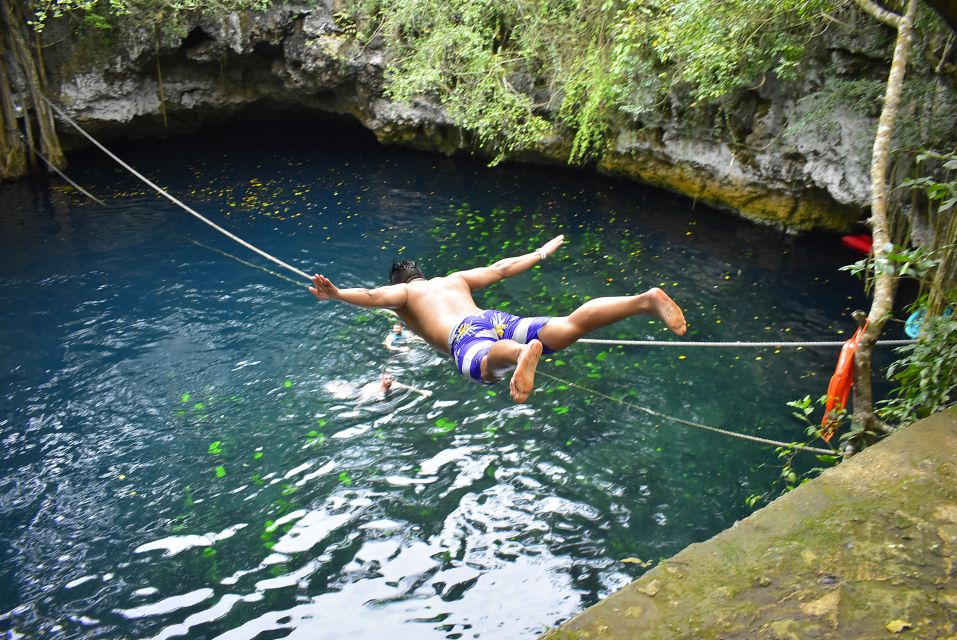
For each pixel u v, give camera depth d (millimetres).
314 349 11828
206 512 8406
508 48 17859
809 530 3662
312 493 8656
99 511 8453
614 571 7480
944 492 3871
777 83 14062
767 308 12500
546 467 9000
